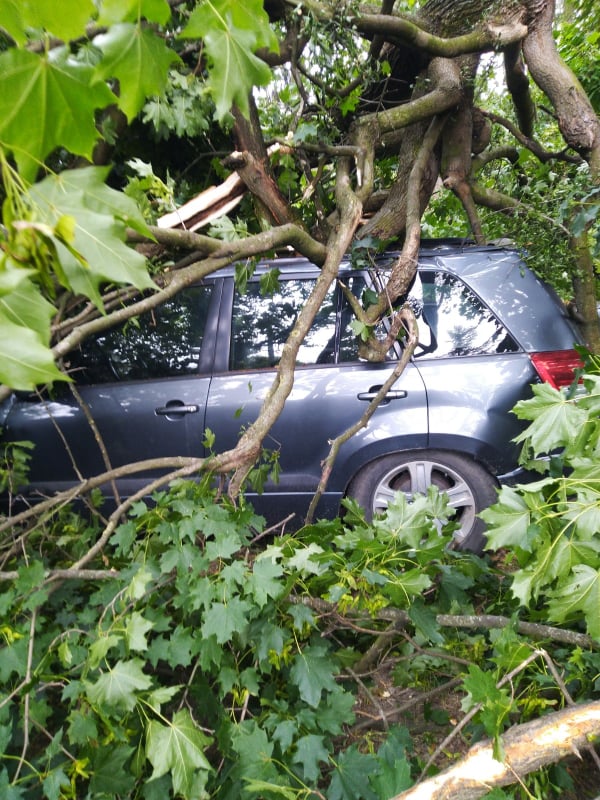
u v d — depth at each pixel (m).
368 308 3.00
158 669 1.83
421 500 1.79
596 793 1.66
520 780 1.12
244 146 2.93
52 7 0.64
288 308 3.26
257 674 1.63
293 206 3.51
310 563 1.64
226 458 2.02
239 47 0.74
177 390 3.27
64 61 0.69
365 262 3.07
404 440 3.05
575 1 5.29
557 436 1.47
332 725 1.49
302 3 2.72
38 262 0.60
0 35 1.84
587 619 1.29
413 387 3.05
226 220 2.73
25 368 0.51
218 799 1.42
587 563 1.32
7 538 2.11
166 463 2.02
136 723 1.51
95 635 1.48
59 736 1.35
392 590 1.57
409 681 1.99
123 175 3.46
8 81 0.67
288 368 2.26
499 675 1.44
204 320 3.33
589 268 3.14
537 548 1.40
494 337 3.06
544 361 2.97
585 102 3.10
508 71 3.57
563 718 1.23
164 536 1.65
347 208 2.78
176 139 3.54
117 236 0.65
